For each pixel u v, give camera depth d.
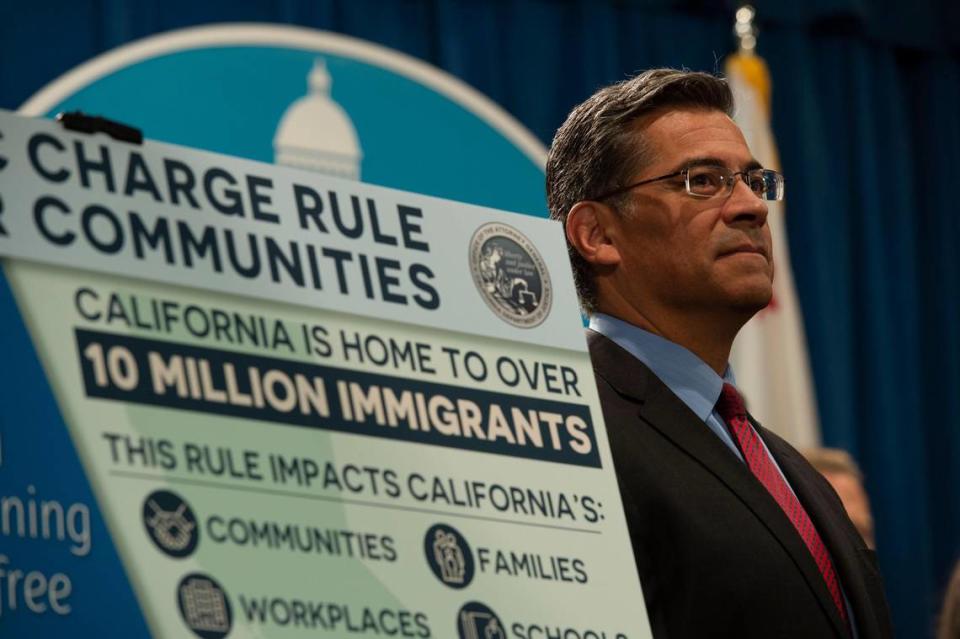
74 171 1.20
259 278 1.24
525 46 5.12
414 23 4.97
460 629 1.20
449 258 1.35
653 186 2.03
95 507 1.13
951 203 6.06
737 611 1.75
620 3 5.37
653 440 1.88
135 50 4.07
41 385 1.14
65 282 1.17
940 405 5.91
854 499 4.03
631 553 1.31
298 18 4.74
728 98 2.13
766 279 2.00
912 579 5.58
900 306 5.84
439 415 1.27
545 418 1.33
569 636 1.25
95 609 1.10
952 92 6.15
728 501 1.82
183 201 1.23
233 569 1.14
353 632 1.16
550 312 1.38
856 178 5.79
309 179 1.30
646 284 2.04
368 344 1.27
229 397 1.19
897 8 6.03
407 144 4.41
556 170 2.17
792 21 5.72
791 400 5.05
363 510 1.20
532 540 1.27
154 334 1.18
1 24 4.32
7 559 1.09
